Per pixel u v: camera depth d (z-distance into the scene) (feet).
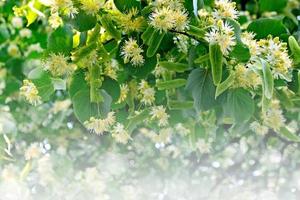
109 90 1.70
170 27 1.63
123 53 1.67
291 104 1.80
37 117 3.11
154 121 1.92
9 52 3.05
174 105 1.85
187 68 1.71
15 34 3.04
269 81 1.59
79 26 1.63
